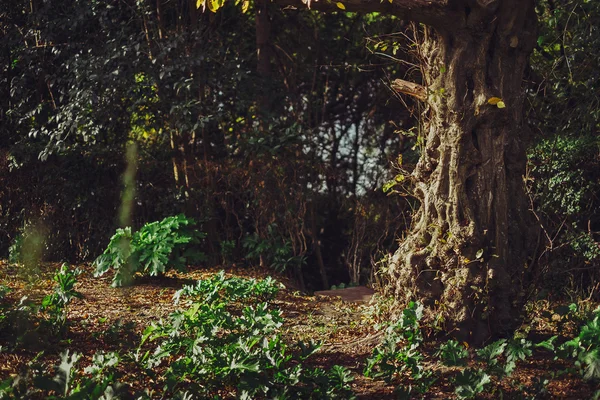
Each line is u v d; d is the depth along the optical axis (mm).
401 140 12922
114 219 11633
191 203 11492
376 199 11969
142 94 10953
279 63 13250
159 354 5551
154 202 11727
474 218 6012
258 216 11453
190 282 9586
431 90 6188
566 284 8453
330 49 13469
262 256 11508
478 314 6008
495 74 6016
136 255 9391
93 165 11609
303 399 5039
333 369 5344
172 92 11219
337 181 12641
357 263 11906
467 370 5113
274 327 6320
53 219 11555
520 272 6180
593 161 8648
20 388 4492
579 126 8914
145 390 4812
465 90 6012
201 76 11070
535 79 8945
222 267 11242
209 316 6441
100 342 6383
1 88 12258
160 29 11383
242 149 11523
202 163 11539
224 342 5957
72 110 11055
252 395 4965
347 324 7496
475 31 5938
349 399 4988
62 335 6395
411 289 6281
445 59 6082
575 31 9016
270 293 8625
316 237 11914
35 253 11289
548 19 9547
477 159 6016
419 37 6496
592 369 5062
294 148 11477
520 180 6254
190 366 5348
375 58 13188
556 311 6230
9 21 12086
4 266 10508
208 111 11203
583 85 8875
